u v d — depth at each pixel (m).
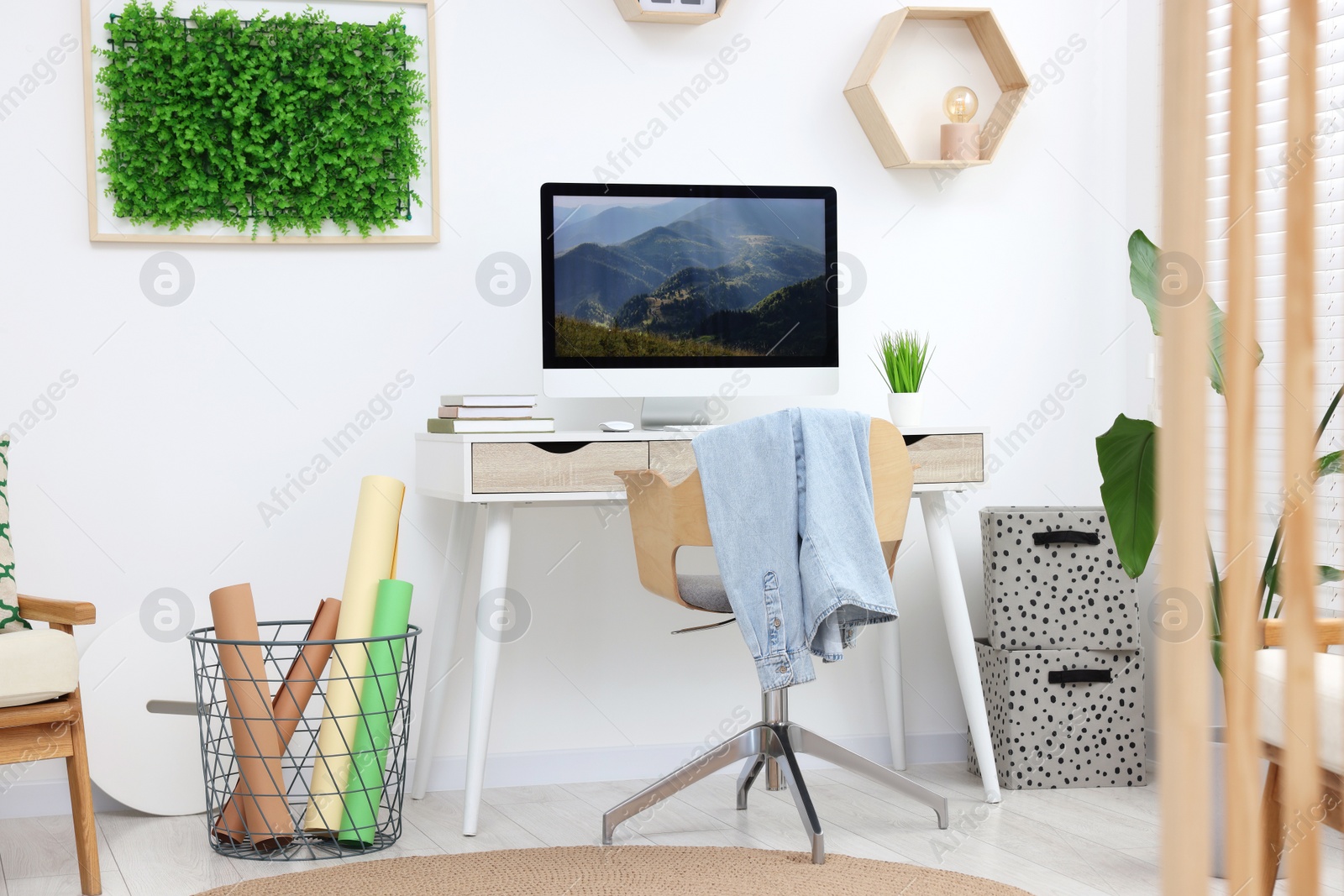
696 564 3.01
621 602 2.97
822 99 3.09
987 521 2.91
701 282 2.77
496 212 2.90
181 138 2.70
